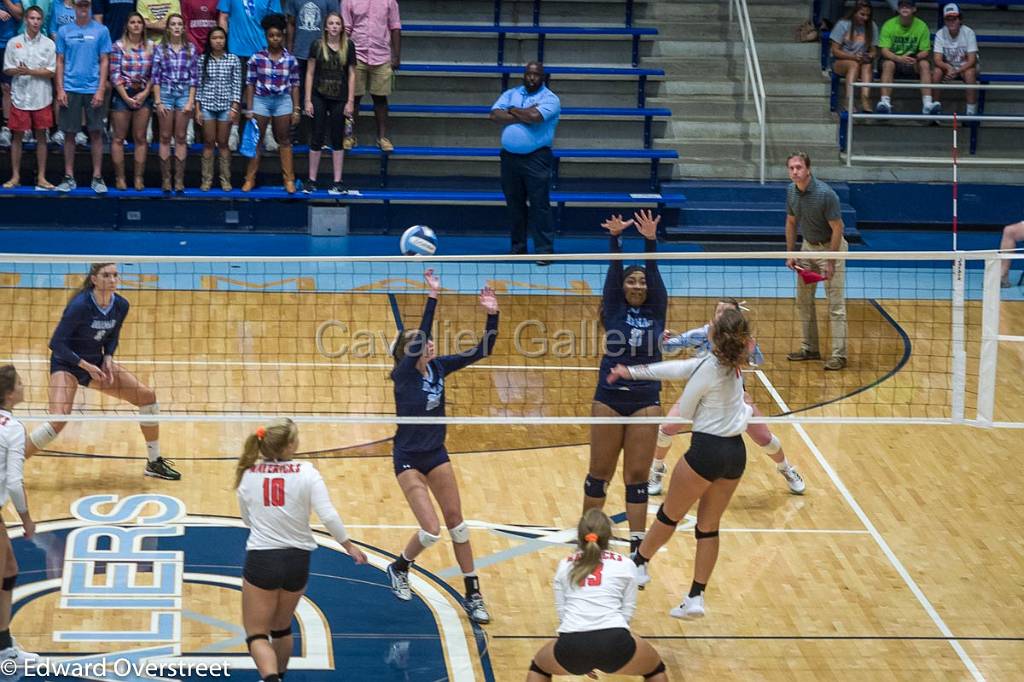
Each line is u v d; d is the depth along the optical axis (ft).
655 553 42.63
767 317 73.10
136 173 84.69
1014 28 101.30
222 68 83.20
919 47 94.22
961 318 45.01
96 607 40.34
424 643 39.09
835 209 62.64
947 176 93.56
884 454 55.52
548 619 40.86
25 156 87.56
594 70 93.50
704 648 39.42
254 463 34.76
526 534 46.96
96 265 47.11
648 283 43.27
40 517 46.42
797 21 100.12
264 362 63.05
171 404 56.65
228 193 85.56
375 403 58.18
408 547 40.70
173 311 70.44
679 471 39.22
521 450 55.31
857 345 69.10
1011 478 53.21
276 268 80.02
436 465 40.42
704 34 98.27
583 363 64.59
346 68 84.12
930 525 48.52
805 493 51.24
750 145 94.22
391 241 86.79
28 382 58.39
